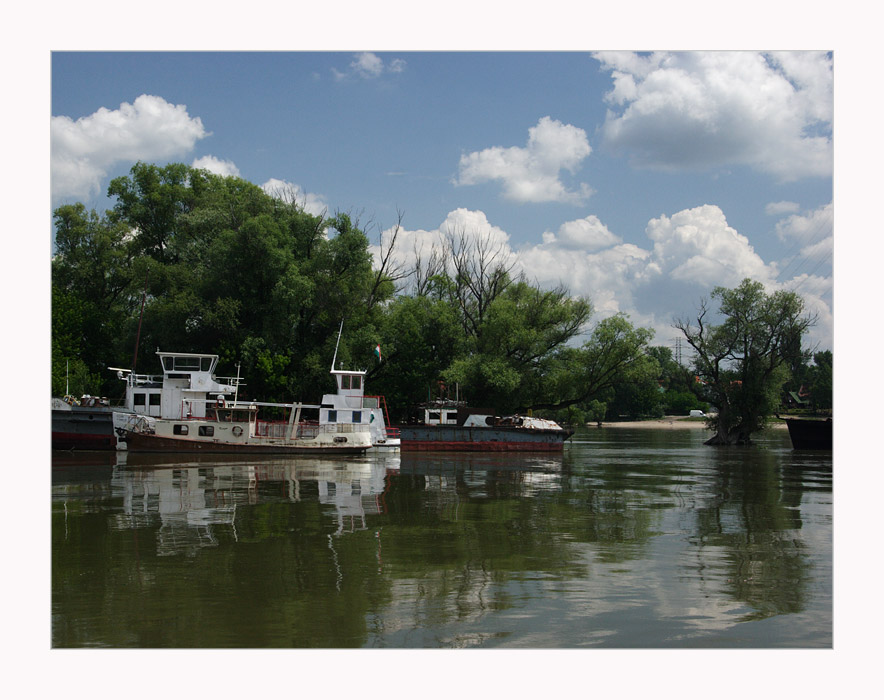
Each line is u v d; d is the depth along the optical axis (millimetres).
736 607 13195
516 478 35375
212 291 57062
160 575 14906
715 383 70312
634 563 16453
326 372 56781
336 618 12344
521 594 13828
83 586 14047
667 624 12219
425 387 62625
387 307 67938
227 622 12078
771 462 47750
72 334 60125
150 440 42094
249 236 55688
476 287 73875
